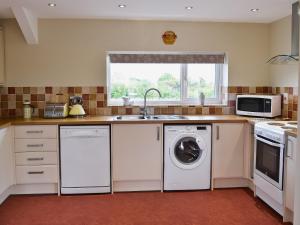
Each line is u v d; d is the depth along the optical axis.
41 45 4.06
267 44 4.37
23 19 3.63
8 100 4.08
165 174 3.68
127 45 4.16
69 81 4.14
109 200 3.44
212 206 3.27
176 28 4.20
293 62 3.66
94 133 3.55
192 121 3.65
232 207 3.24
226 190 3.76
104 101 4.20
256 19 4.09
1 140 3.23
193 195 3.59
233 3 3.31
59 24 4.06
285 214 2.87
